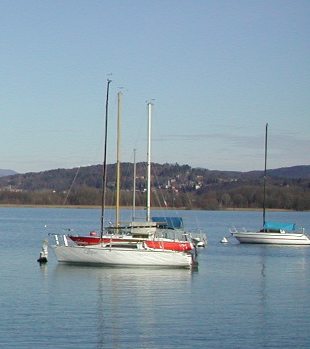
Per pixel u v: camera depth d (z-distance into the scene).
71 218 193.62
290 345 32.69
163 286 49.06
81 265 59.53
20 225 149.38
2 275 54.28
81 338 33.19
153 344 32.44
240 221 195.12
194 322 36.88
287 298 44.91
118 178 70.31
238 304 42.38
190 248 66.88
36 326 35.34
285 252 84.06
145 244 61.72
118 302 42.25
